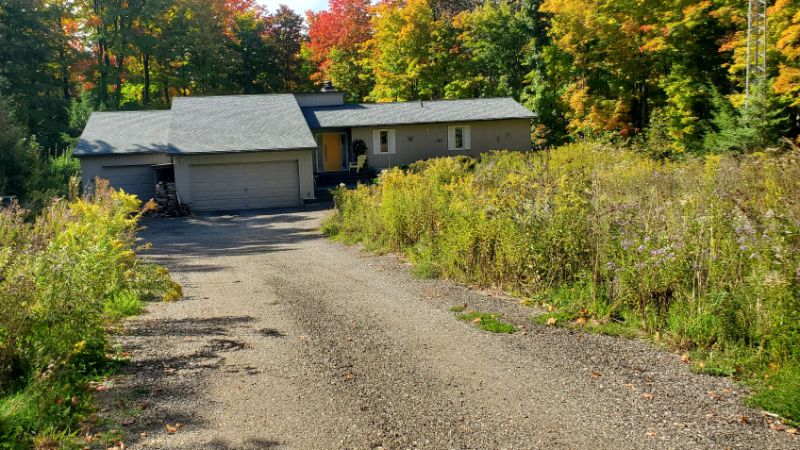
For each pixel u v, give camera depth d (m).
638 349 5.87
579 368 5.40
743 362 5.24
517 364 5.55
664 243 6.68
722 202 7.01
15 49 37.53
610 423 4.30
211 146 28.30
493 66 45.62
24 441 3.95
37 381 4.40
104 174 29.28
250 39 51.69
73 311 5.12
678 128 28.91
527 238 8.26
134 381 5.20
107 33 46.06
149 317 7.60
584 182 8.70
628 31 31.64
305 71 56.81
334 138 35.56
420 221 12.48
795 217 5.75
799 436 4.02
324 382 5.20
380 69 47.03
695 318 5.99
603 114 34.62
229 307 8.23
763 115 21.27
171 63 51.06
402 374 5.37
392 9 45.12
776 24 22.00
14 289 4.73
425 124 34.81
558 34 37.19
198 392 4.96
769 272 5.29
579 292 7.58
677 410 4.48
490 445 4.02
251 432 4.24
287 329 6.95
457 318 7.21
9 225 6.81
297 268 11.97
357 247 14.76
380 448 4.00
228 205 28.81
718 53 29.17
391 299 8.46
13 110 26.41
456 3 53.47
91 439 4.06
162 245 17.98
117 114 34.12
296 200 29.45
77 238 6.79
